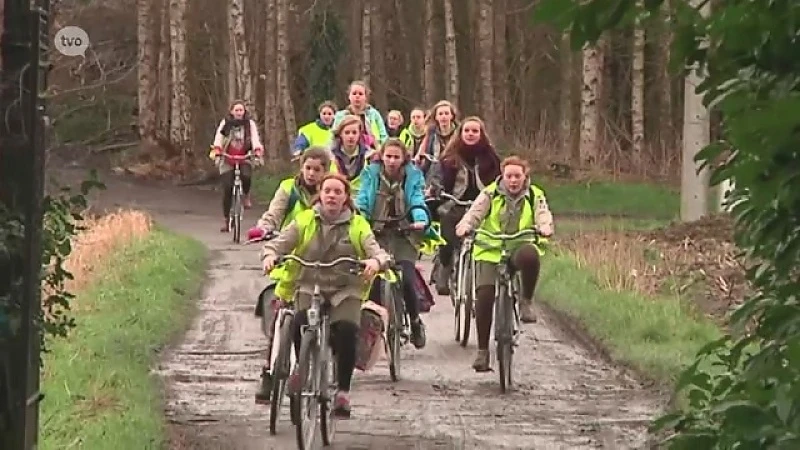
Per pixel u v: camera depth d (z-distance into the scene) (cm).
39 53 841
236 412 1569
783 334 482
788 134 433
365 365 1480
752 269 523
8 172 836
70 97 2359
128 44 6669
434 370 1888
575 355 2011
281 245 1394
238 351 1978
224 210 3706
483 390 1742
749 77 471
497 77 7512
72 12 2409
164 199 5459
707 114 516
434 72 7725
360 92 2433
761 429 464
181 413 1555
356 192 1834
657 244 3095
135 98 6656
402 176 1809
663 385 1725
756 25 449
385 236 1823
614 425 1525
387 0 7794
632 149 7069
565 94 7238
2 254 832
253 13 7469
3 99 834
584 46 467
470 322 2080
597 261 2870
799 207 468
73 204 1018
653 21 471
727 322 541
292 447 1395
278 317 1441
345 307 1394
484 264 1769
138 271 2609
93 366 1642
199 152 7219
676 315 2180
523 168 1769
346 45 7512
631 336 2073
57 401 1445
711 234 3142
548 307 2481
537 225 1766
